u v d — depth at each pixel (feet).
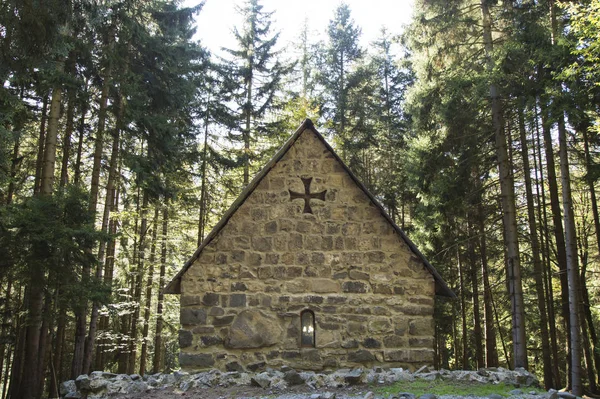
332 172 35.40
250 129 85.25
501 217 56.54
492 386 25.70
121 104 54.44
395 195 88.84
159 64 58.95
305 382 26.58
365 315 32.99
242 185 84.53
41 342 52.29
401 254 34.19
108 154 67.82
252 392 25.35
